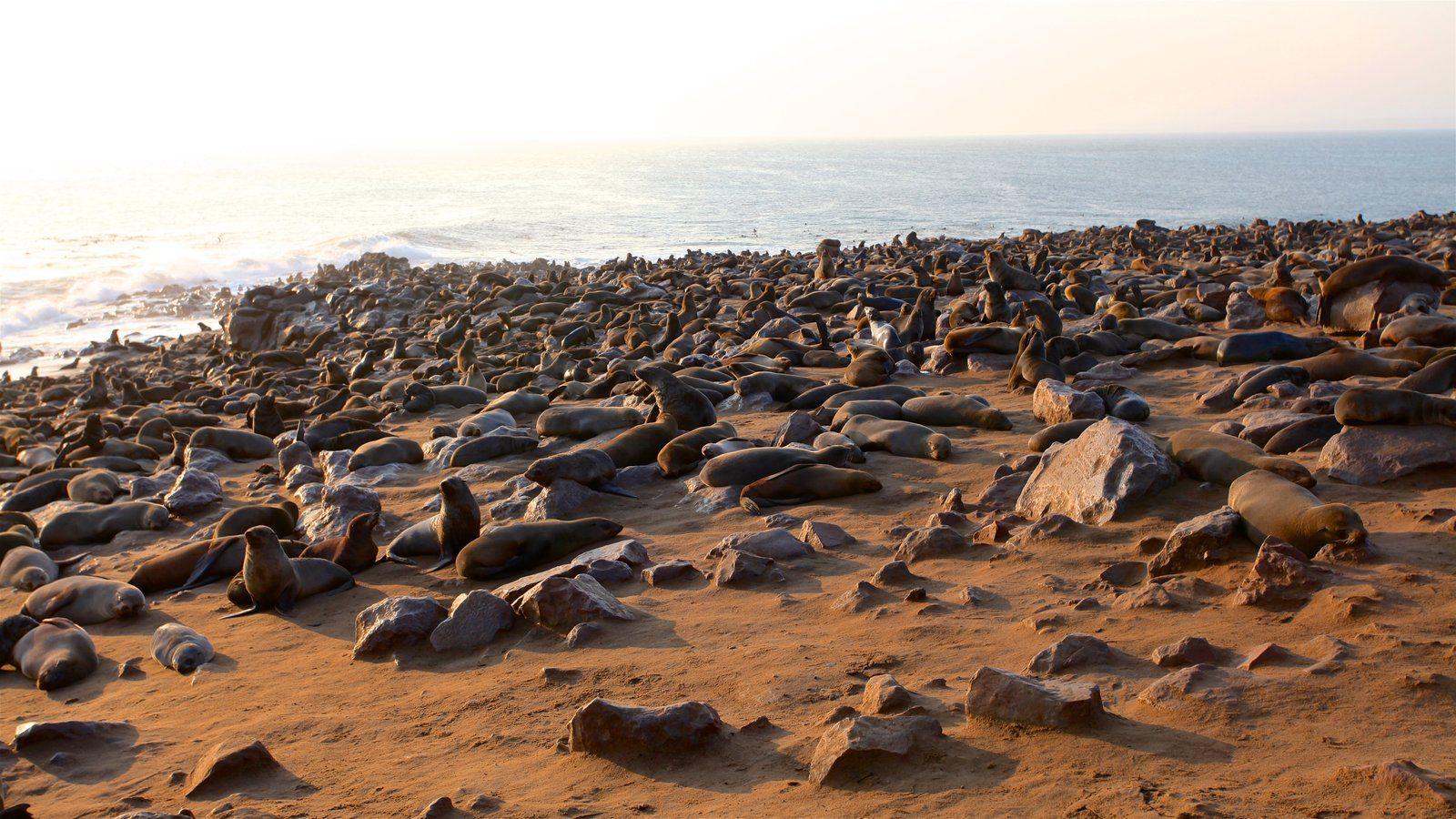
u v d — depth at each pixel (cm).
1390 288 1313
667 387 1084
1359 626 465
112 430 1688
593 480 942
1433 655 423
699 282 2998
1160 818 322
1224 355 1230
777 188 11981
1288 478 670
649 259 5216
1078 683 420
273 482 1248
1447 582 502
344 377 2070
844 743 389
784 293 2495
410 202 9900
